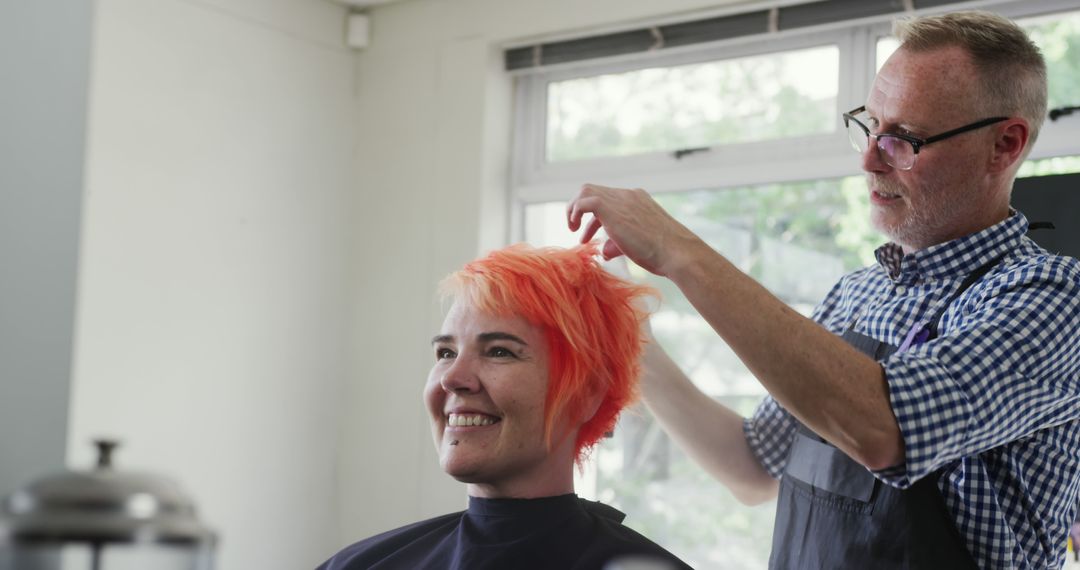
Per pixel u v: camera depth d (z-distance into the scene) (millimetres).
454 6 3725
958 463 1567
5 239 1006
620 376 1537
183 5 3393
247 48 3568
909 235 1659
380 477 3732
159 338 3303
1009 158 1613
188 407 3371
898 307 1688
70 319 1038
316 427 3758
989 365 1470
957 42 1602
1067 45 2775
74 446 3068
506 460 1461
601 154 3582
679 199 3439
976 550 1566
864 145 1720
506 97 3713
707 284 1477
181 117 3379
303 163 3734
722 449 2006
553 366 1476
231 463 3488
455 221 3664
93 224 3150
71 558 643
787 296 3209
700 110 3410
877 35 3104
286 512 3652
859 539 1628
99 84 3174
